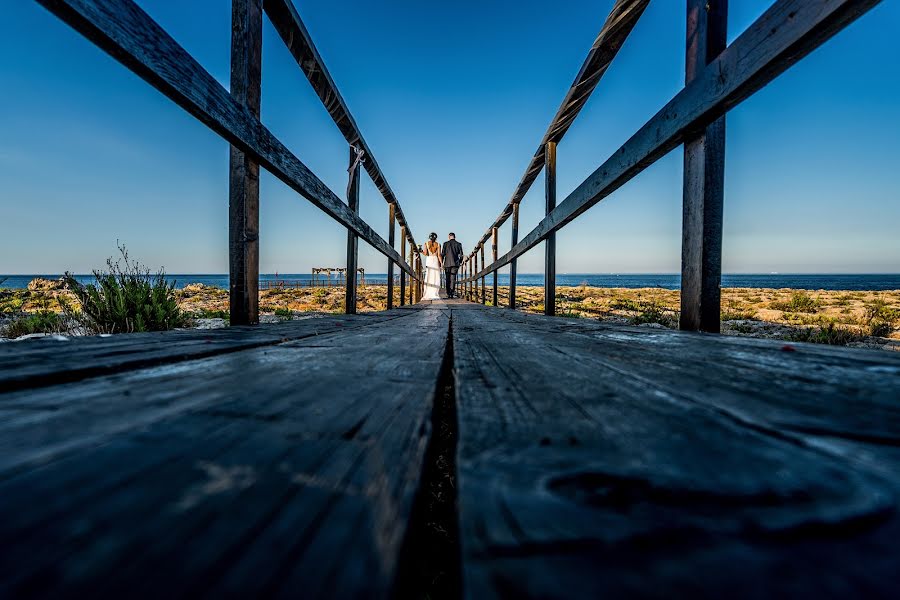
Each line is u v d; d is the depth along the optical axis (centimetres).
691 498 32
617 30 246
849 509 30
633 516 29
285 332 172
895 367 94
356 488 35
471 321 280
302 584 23
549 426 51
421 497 37
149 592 22
